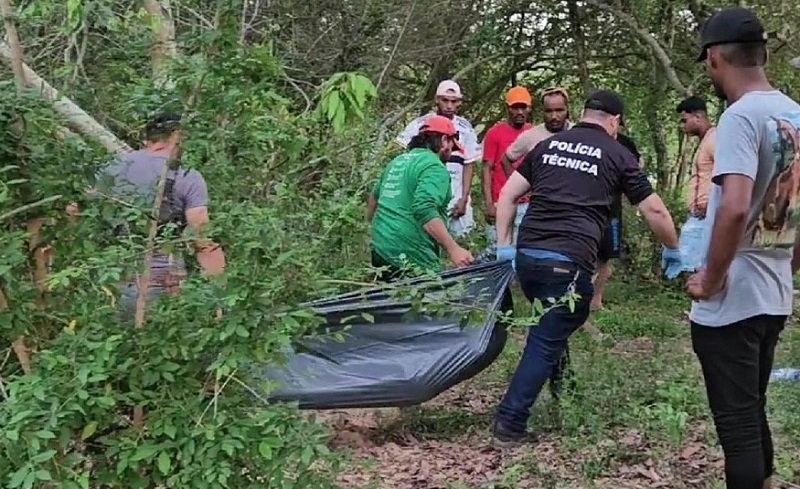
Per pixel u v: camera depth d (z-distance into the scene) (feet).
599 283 23.00
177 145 9.23
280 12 28.86
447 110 26.58
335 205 9.96
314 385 16.39
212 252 9.08
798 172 10.96
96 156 9.52
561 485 14.49
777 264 11.33
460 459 16.19
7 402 8.23
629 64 41.70
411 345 16.81
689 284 11.34
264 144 9.39
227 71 8.93
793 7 34.47
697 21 37.76
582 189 16.83
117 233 9.38
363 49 32.83
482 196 33.58
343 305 15.89
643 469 15.02
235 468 8.85
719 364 11.39
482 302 14.44
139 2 10.02
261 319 8.61
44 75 12.37
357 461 12.96
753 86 11.10
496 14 37.83
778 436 16.49
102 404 8.34
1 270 8.38
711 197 11.49
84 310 8.95
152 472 8.83
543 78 42.39
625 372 20.16
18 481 7.77
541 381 16.60
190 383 8.84
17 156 9.00
